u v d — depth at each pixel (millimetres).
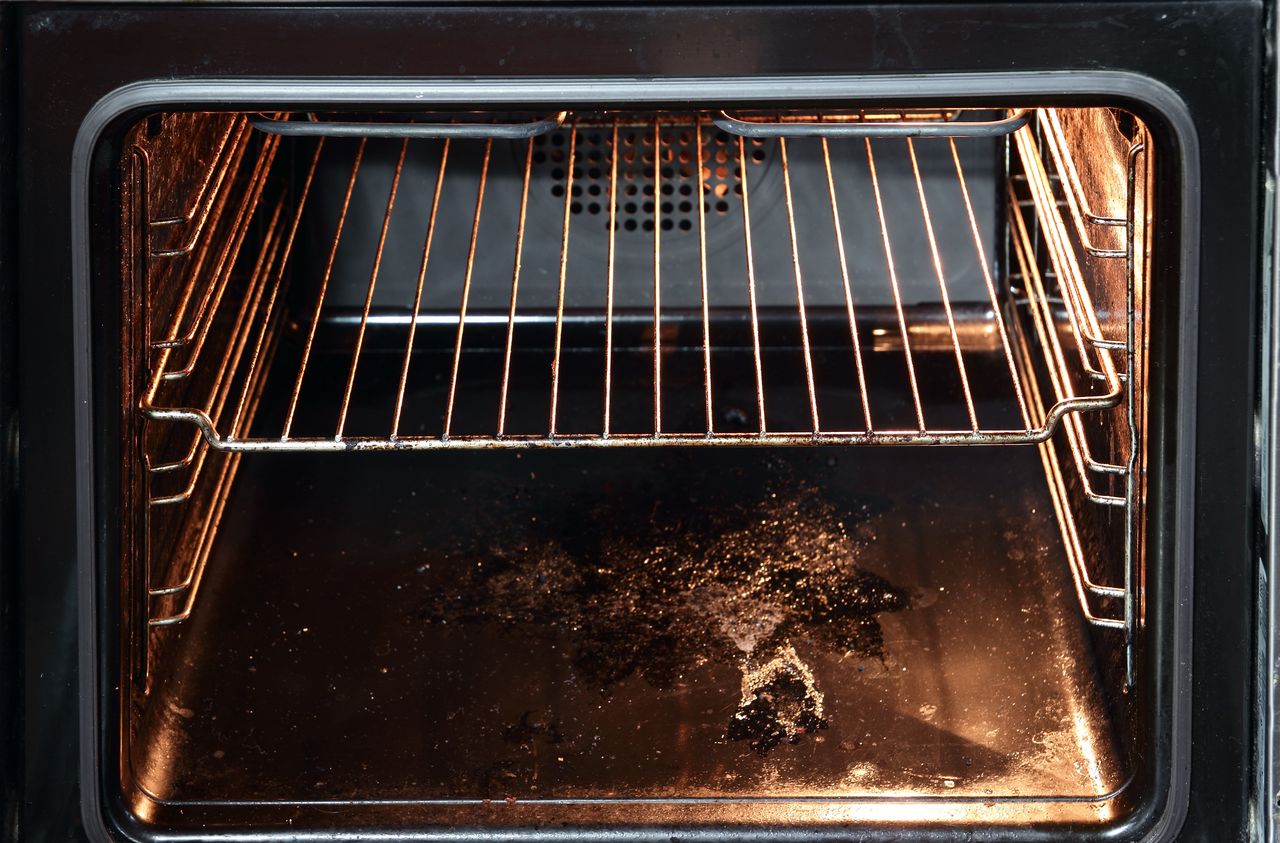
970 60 869
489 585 1242
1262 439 916
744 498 1325
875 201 1472
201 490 1262
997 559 1256
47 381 916
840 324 1482
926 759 1075
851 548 1271
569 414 1404
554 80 877
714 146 1489
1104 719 1088
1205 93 871
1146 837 974
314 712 1122
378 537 1290
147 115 887
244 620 1203
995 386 1421
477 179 1492
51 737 961
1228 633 948
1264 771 948
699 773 1064
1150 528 954
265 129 959
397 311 1492
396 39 870
